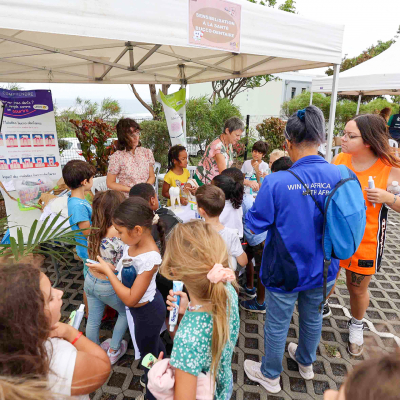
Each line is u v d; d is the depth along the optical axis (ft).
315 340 6.18
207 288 3.24
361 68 22.26
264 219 5.15
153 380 3.27
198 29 6.68
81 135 16.89
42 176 12.63
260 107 59.16
